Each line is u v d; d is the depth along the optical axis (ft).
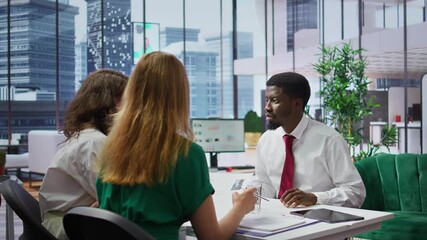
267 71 33.14
